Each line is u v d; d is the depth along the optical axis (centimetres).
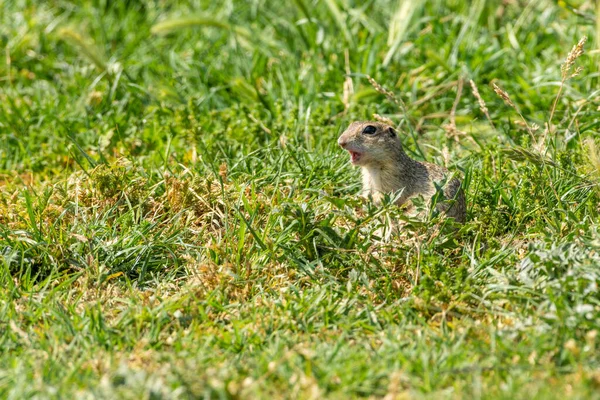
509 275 895
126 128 1421
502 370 746
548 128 1262
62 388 725
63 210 1071
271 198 1073
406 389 737
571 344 750
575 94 1379
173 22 1483
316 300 892
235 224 1030
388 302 913
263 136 1345
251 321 860
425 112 1446
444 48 1559
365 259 970
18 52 1742
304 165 1231
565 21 1644
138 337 839
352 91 1458
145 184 1134
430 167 1177
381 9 1744
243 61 1582
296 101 1462
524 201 1077
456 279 896
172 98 1488
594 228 970
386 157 1155
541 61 1568
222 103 1515
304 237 980
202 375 734
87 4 1903
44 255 1001
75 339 825
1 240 1018
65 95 1578
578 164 1166
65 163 1355
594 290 828
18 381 732
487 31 1667
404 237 1027
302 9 1591
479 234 996
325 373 740
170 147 1318
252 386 717
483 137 1326
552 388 713
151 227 1032
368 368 750
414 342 806
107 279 971
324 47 1623
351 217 975
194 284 938
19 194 1181
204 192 1092
